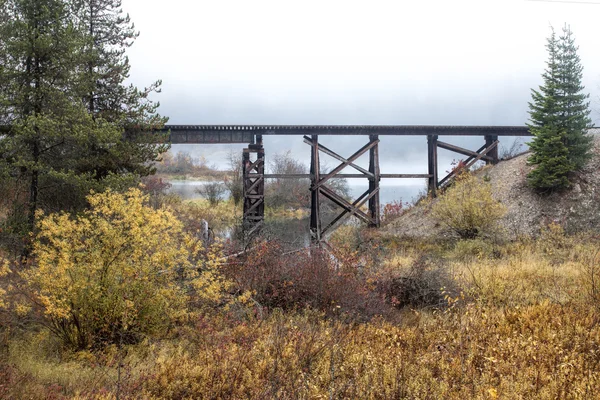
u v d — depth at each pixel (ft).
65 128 41.29
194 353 22.86
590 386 17.85
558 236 55.11
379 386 18.47
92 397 17.02
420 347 23.98
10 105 41.32
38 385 17.94
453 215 61.16
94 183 43.01
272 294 30.66
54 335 24.47
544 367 20.21
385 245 61.72
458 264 44.34
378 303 30.50
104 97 53.83
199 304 28.71
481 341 23.34
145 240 25.30
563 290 33.01
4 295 25.00
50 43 41.86
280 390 17.54
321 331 24.68
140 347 23.54
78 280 23.71
